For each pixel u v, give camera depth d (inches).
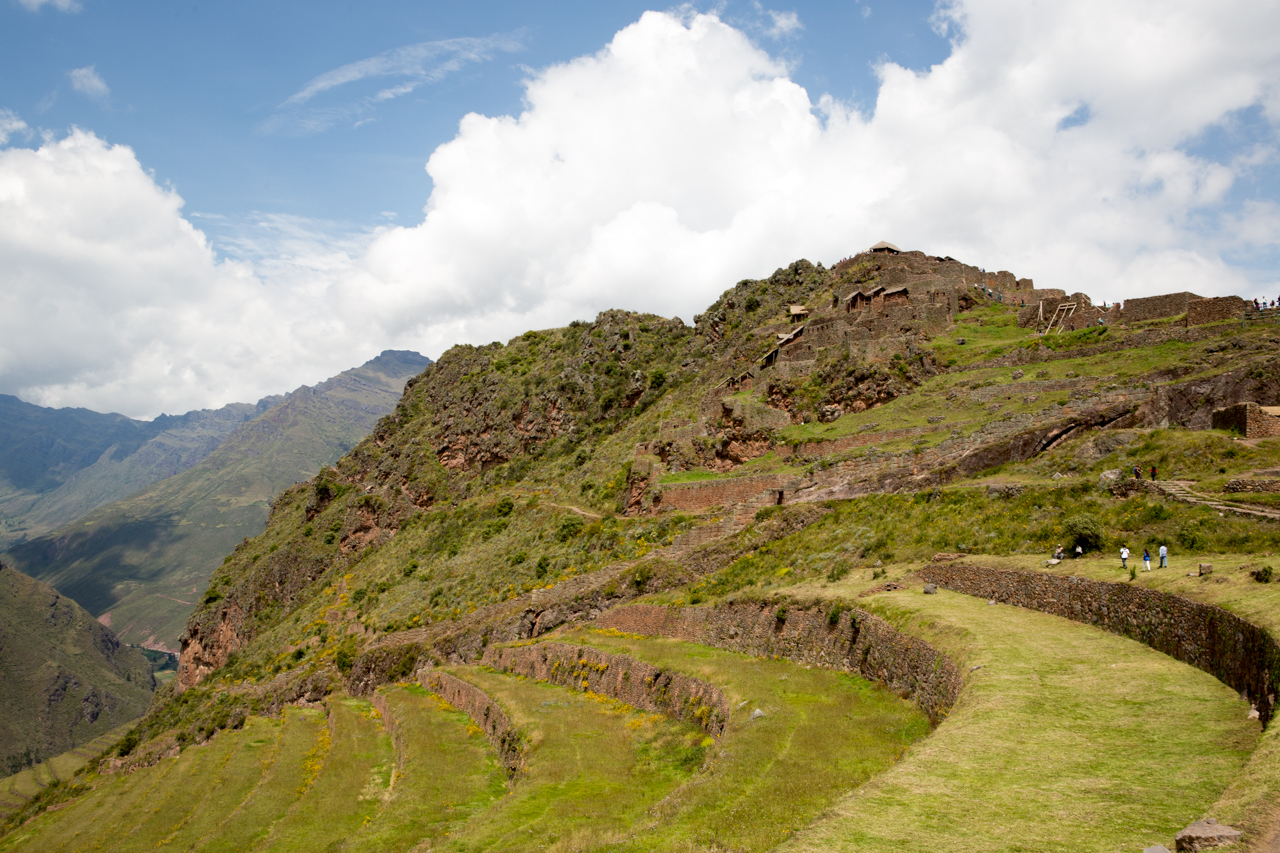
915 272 4493.1
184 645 6368.1
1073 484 1993.1
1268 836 530.3
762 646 2032.5
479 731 2399.1
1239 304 2837.1
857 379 3346.5
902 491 2479.1
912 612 1561.3
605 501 4106.8
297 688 3946.9
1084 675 1095.0
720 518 2933.1
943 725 1001.5
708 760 1310.3
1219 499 1635.1
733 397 3767.2
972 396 2952.8
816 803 989.2
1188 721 876.6
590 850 1038.4
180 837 2519.7
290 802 2490.2
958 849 665.0
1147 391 2447.1
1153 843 612.1
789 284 5506.9
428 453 6210.6
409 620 3878.0
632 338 6171.3
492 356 7062.0
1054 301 3774.6
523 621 3171.8
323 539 6156.5
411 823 1740.9
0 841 3521.2
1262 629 900.0
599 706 2101.4
